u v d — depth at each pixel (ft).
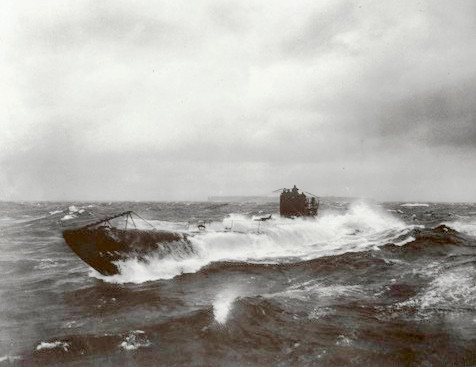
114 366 31.53
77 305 46.93
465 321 40.19
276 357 32.81
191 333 37.22
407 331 37.83
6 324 40.93
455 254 77.66
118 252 57.82
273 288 53.78
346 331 37.88
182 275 59.31
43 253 83.51
